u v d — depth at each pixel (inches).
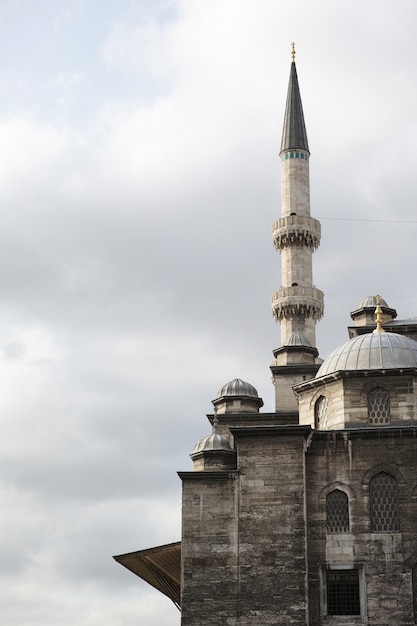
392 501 2249.0
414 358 2431.1
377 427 2330.2
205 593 2217.0
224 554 2237.9
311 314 4170.8
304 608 2169.0
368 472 2263.8
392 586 2186.3
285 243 4311.0
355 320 3398.1
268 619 2176.4
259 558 2215.8
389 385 2369.6
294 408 3533.5
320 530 2242.9
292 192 4399.6
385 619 2167.8
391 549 2209.6
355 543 2222.0
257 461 2279.8
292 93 4608.8
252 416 3385.8
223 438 3043.8
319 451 2297.0
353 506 2246.6
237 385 3661.4
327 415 2438.5
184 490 2289.6
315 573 2213.3
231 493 2273.6
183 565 2241.6
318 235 4345.5
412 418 2338.8
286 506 2240.4
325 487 2269.9
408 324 3090.6
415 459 2258.9
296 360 3708.2
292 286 4222.4
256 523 2240.4
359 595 2194.9
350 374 2379.4
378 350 2448.3
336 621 2177.7
